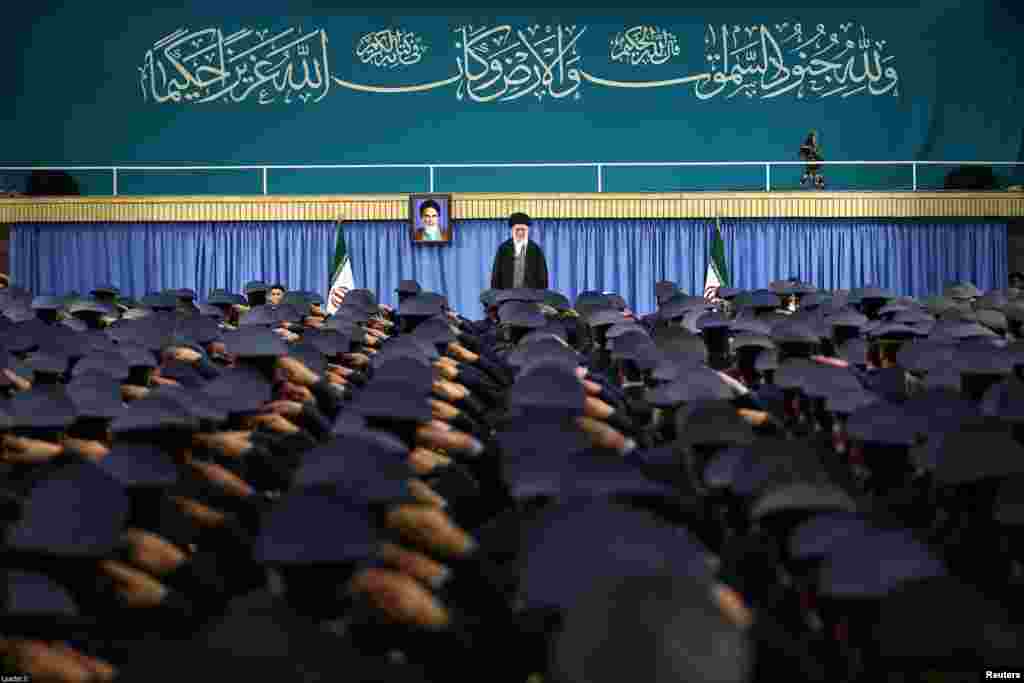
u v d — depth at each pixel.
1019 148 20.00
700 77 20.19
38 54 19.97
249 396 5.97
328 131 20.12
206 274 17.47
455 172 20.03
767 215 17.30
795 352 7.63
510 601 3.55
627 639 2.19
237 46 20.34
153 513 4.18
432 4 20.28
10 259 17.45
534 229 17.38
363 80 20.20
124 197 17.34
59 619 3.35
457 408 6.57
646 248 17.39
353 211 17.28
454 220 17.33
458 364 7.61
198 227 17.50
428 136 20.12
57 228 17.45
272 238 17.44
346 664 2.85
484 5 20.39
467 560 3.65
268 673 2.74
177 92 20.08
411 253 17.38
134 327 7.67
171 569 3.94
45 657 3.25
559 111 20.12
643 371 7.53
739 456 4.22
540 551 3.01
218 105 20.14
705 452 4.71
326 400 6.61
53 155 19.95
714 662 2.18
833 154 20.14
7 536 3.72
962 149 20.08
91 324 10.04
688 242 17.44
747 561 3.77
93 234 17.47
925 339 8.30
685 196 17.27
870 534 3.26
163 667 2.76
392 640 3.30
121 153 20.02
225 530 4.28
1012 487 4.16
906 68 20.11
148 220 17.38
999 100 20.02
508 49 20.28
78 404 5.79
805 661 3.31
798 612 3.54
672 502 3.85
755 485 3.99
